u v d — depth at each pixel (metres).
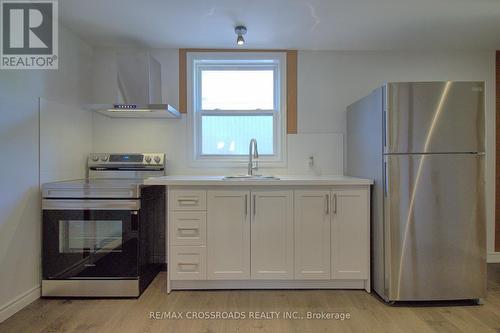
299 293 2.25
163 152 2.90
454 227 2.05
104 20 2.34
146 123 2.90
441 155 2.04
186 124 2.89
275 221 2.25
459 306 2.06
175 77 2.89
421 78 2.90
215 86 2.99
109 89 2.87
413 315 1.94
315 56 2.91
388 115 2.05
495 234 2.90
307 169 2.91
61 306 2.05
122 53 2.56
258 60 2.91
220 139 2.98
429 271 2.06
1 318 1.85
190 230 2.24
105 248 2.18
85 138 2.77
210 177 2.57
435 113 2.04
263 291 2.28
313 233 2.26
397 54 2.91
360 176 2.53
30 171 2.09
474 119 2.04
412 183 2.05
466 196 2.05
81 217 2.17
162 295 2.22
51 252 2.16
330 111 2.91
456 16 2.26
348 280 2.31
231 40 2.70
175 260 2.24
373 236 2.27
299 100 2.91
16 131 1.97
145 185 2.28
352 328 1.79
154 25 2.42
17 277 1.98
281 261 2.26
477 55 2.91
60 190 2.16
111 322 1.84
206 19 2.32
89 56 2.83
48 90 2.29
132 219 2.18
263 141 2.97
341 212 2.26
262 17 2.29
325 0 2.05
